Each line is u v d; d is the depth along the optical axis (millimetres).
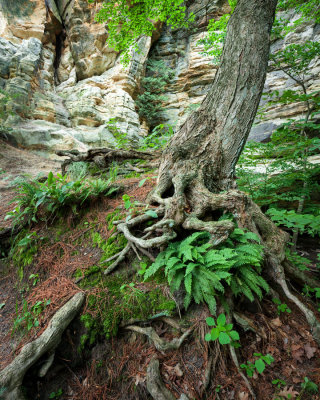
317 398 1935
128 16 6430
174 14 6828
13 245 3604
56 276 2928
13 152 8688
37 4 12453
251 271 2662
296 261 3686
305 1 6520
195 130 3607
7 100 9602
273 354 2254
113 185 4191
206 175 3354
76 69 13797
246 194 2910
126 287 2648
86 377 2238
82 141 11258
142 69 14414
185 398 1920
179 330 2344
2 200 5066
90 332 2363
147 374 2072
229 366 2168
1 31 11391
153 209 3254
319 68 8398
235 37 3406
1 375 1906
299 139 4598
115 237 3166
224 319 2199
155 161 5449
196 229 2779
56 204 3633
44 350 2131
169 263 2291
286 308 2721
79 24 13039
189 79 15000
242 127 3447
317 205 5020
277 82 9812
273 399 1934
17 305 2832
